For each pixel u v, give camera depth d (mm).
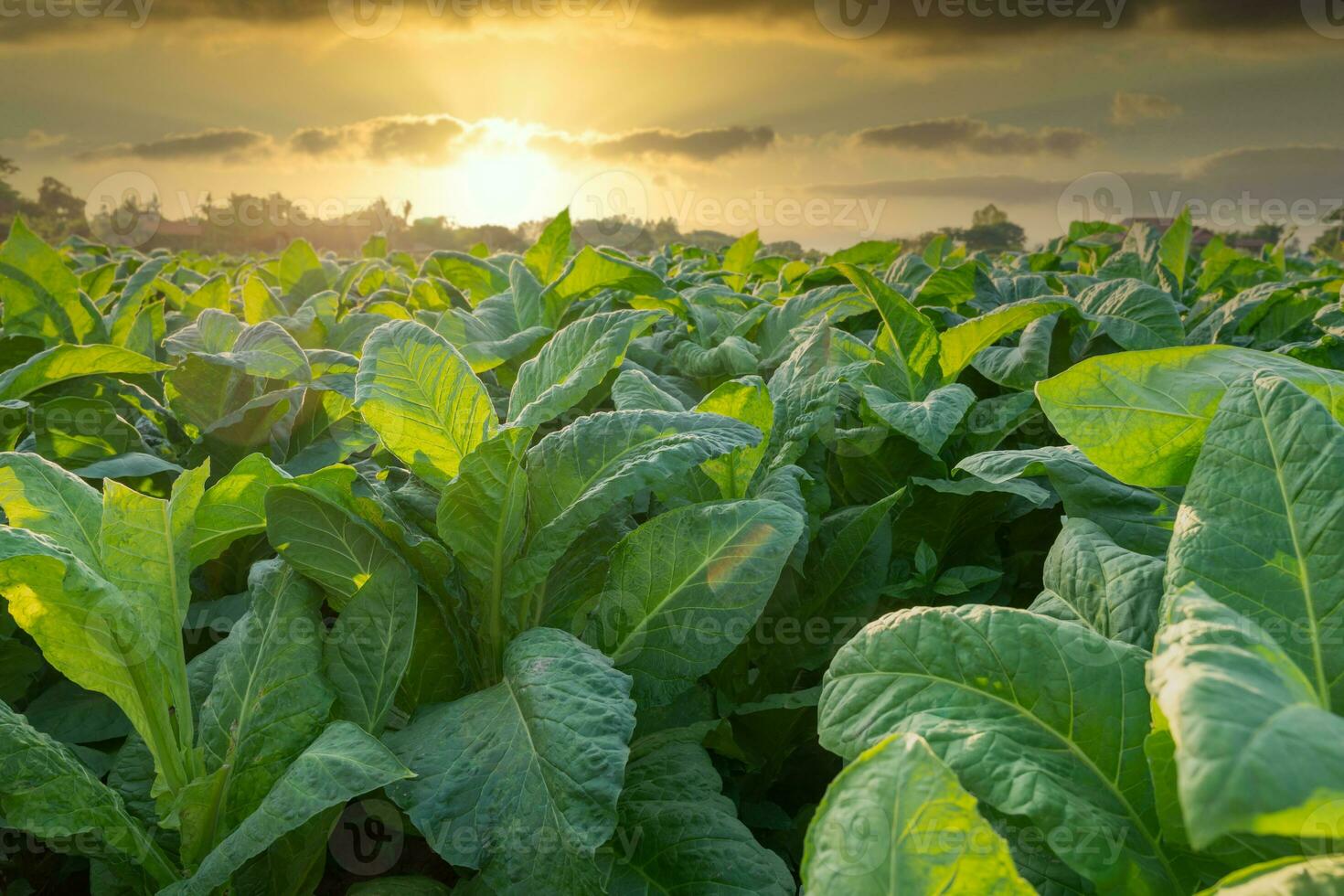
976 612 1374
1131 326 3562
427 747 1562
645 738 1992
